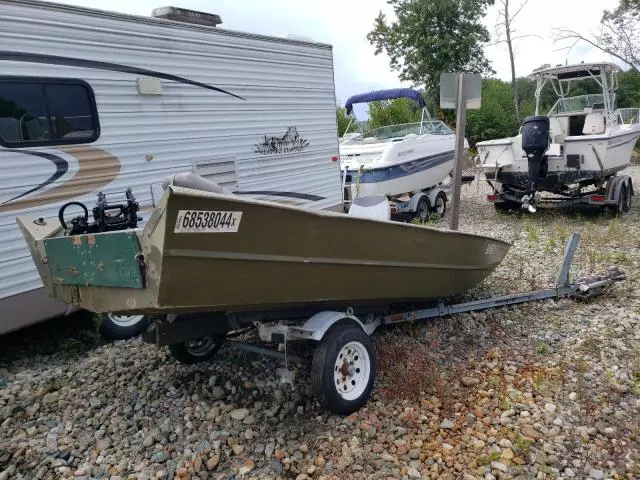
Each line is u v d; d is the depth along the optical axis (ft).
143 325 17.24
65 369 14.69
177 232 7.98
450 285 15.44
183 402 12.30
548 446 9.91
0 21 13.93
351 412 11.37
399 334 15.62
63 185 15.55
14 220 14.58
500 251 17.60
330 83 25.18
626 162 33.68
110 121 16.51
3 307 14.51
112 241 8.98
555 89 35.96
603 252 23.44
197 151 19.16
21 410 12.44
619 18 69.77
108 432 11.35
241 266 9.20
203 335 11.52
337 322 11.48
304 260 10.16
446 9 71.26
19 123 14.52
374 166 29.86
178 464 10.05
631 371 12.67
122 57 16.66
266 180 22.04
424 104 34.94
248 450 10.41
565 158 30.09
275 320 12.01
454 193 19.92
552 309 17.16
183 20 19.02
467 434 10.46
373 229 11.34
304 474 9.48
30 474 10.00
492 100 78.07
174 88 18.20
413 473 9.36
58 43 15.12
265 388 12.72
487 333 15.53
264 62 21.45
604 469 9.32
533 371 13.00
